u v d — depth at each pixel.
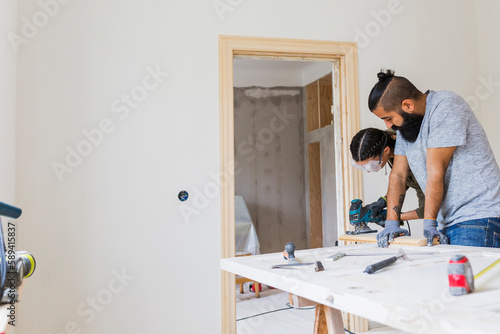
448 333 0.64
